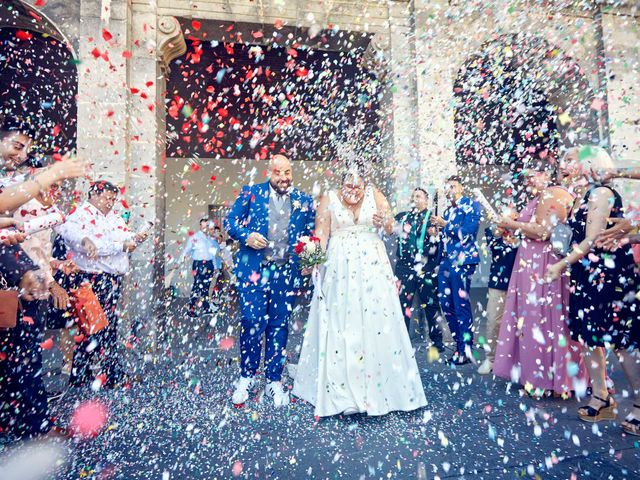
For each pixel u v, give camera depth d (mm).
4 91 5352
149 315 4648
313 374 2676
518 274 2932
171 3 5273
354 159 6172
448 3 5441
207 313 6223
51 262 2492
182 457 1914
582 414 2332
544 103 5680
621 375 3129
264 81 7129
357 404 2371
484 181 5941
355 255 2617
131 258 4777
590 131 5688
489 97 5266
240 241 2811
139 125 4957
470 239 3721
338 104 6449
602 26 5594
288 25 5551
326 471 1775
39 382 2123
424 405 2533
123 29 4820
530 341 2773
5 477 1721
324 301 2611
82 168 1774
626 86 5699
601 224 2207
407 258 4270
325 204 2854
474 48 5312
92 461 1873
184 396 2779
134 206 4898
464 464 1822
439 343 4098
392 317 2582
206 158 9461
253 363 2730
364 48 6184
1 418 2051
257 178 9797
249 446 2033
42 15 4734
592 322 2229
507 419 2357
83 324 2680
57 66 5449
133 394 2818
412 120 5691
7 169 2010
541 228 2723
